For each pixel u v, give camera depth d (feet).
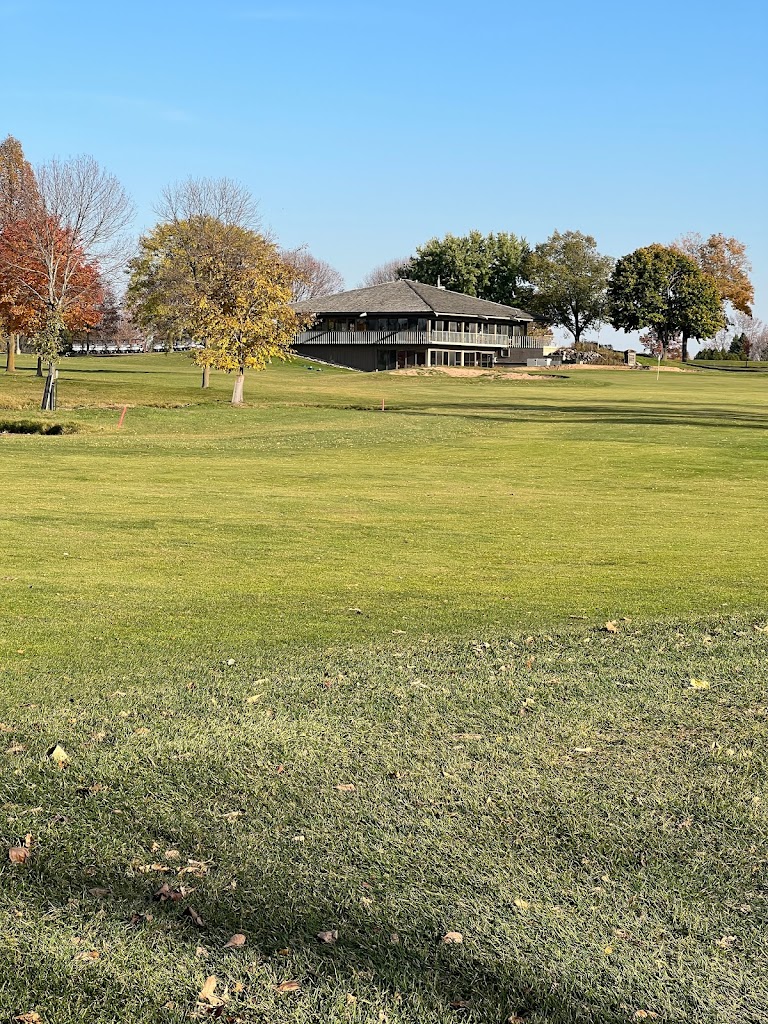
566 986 11.82
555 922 13.09
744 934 12.85
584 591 37.50
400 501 67.77
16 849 14.90
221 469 87.10
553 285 394.32
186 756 18.66
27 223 166.91
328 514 60.75
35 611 32.94
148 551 46.62
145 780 17.54
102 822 15.93
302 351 319.06
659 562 44.98
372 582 39.60
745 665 24.58
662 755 18.66
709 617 31.37
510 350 335.06
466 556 46.44
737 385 246.47
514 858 14.78
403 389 210.79
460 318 311.06
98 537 50.44
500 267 417.08
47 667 25.45
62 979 11.85
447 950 12.50
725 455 98.63
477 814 16.21
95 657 26.53
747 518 61.11
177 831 15.64
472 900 13.64
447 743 19.34
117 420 131.54
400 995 11.63
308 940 12.73
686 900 13.64
